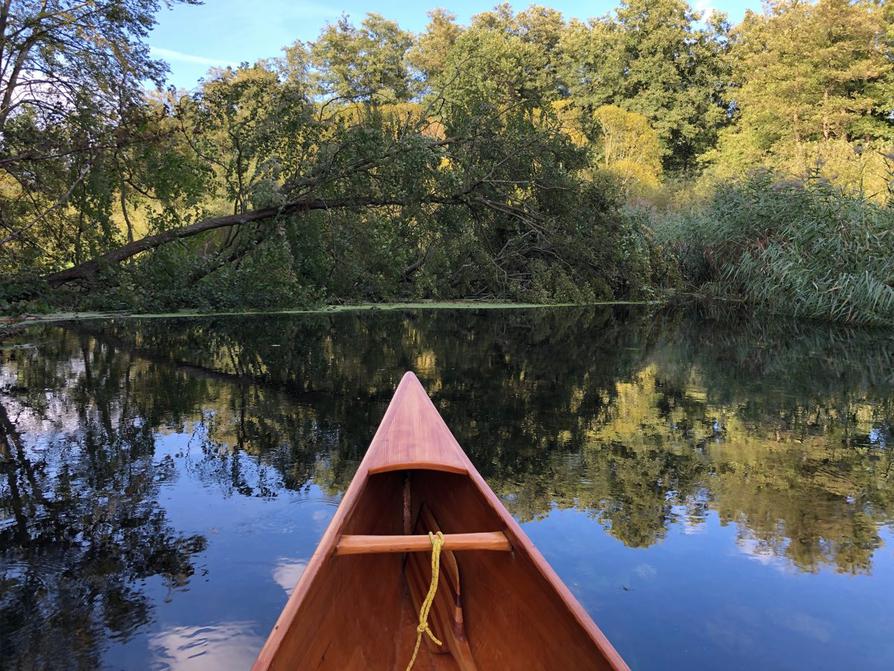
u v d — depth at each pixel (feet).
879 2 113.29
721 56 140.15
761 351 27.78
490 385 19.71
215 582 7.63
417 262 46.78
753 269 45.85
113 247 36.01
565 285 47.09
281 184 38.45
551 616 5.41
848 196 41.78
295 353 25.31
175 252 36.86
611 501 10.25
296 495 10.32
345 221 38.93
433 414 10.32
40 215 33.12
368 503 7.75
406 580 8.87
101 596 7.32
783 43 111.04
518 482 11.12
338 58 145.48
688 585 7.65
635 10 142.20
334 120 38.68
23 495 10.31
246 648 6.40
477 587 7.23
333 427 14.42
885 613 7.08
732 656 6.33
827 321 40.40
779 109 108.37
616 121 104.63
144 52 33.01
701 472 11.75
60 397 17.22
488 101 40.14
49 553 8.37
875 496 10.55
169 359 23.47
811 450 13.20
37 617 6.93
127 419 15.03
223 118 35.65
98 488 10.66
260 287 38.58
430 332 33.01
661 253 53.67
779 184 45.91
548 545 8.66
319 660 5.39
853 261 39.32
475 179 39.60
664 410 16.71
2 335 29.48
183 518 9.39
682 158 141.49
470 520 7.66
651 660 6.27
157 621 6.84
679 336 32.65
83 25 31.30
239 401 16.94
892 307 36.55
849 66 106.01
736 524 9.41
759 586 7.66
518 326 36.63
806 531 9.18
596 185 44.93
